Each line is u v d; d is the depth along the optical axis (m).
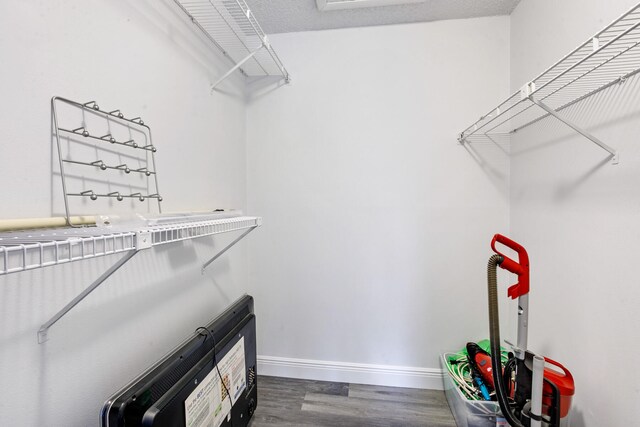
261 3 1.55
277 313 1.91
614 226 0.90
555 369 1.19
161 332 1.05
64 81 0.70
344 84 1.80
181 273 1.17
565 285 1.15
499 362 1.02
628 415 0.85
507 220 1.68
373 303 1.81
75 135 0.73
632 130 0.83
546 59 1.27
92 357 0.77
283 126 1.87
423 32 1.71
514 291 1.04
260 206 1.91
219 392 1.09
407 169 1.76
